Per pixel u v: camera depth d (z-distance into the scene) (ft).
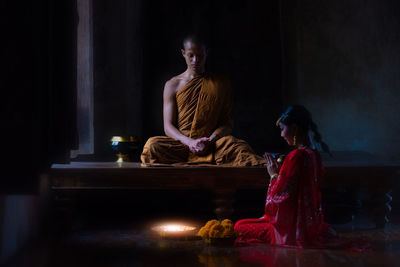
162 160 17.20
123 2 21.24
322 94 23.02
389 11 22.67
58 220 15.94
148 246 13.61
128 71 21.62
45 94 15.56
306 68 23.09
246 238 14.01
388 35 22.65
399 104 22.45
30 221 14.11
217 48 23.84
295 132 13.92
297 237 13.20
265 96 23.75
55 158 16.44
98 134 20.84
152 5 23.84
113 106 20.95
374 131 22.61
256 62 23.79
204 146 17.12
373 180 16.26
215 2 23.91
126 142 19.03
